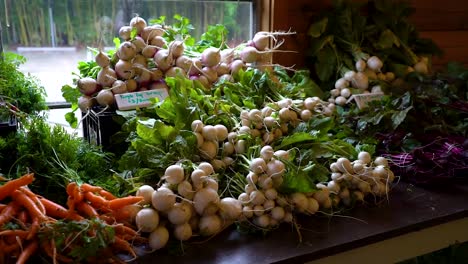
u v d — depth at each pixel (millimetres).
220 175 1295
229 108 1477
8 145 1247
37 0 1705
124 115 1446
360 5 2139
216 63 1673
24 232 980
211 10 2027
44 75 1808
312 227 1223
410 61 2172
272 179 1183
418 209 1346
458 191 1487
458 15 2602
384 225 1241
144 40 1658
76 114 1876
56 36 1779
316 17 2104
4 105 1385
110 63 1619
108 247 1019
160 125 1292
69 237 963
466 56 2682
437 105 1830
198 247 1107
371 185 1346
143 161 1289
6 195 1037
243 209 1159
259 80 1659
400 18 2209
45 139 1254
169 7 1939
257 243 1134
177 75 1567
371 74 2018
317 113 1582
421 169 1495
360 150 1472
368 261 1255
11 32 1713
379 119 1654
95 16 1815
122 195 1210
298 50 2117
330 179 1360
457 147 1578
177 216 1072
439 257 1594
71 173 1194
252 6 2086
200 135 1285
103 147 1502
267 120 1395
